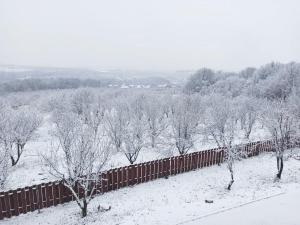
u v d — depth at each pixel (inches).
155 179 805.9
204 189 737.0
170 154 1016.2
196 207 534.9
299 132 946.7
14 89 3754.9
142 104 1510.8
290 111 970.1
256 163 958.4
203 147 1159.0
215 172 873.5
